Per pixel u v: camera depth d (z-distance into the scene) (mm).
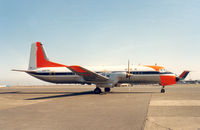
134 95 18547
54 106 11570
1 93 26344
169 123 6621
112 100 14289
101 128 6074
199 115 8023
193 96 16938
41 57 26172
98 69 23594
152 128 6000
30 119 7660
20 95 22250
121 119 7398
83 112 9180
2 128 6258
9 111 9812
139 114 8383
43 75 24938
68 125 6547
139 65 23094
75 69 19453
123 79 21984
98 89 21406
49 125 6586
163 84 21969
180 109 9641
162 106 10734
